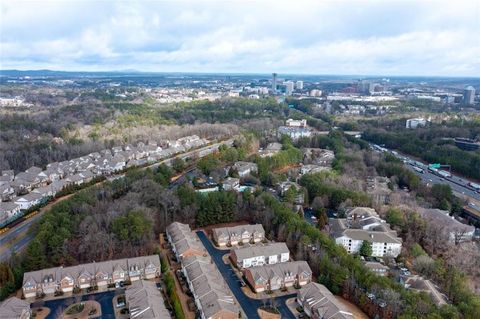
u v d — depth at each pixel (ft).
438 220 630.74
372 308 426.10
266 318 420.36
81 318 410.31
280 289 476.54
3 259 511.40
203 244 584.40
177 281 486.79
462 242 590.96
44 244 500.74
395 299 412.98
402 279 482.28
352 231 580.71
